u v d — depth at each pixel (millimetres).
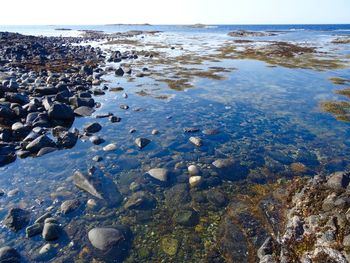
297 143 13484
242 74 29594
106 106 18250
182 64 35938
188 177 10375
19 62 30156
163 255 7000
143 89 22781
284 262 6195
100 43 70062
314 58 41719
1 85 17547
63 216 8211
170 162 11453
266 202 8711
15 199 8883
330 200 7125
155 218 8258
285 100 20297
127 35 108688
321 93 22141
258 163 11555
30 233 7441
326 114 17438
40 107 15883
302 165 11477
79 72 27578
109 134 13922
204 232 7738
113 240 7262
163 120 16062
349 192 7047
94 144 12758
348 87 24000
